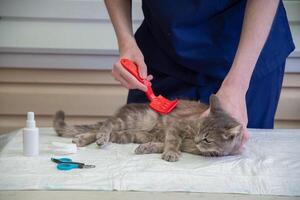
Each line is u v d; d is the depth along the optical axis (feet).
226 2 5.48
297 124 8.16
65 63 7.90
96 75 8.00
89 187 3.49
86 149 4.69
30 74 7.93
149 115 5.53
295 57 7.85
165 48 5.78
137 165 4.07
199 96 5.89
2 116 8.02
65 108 8.05
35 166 3.98
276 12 5.44
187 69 5.81
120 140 5.17
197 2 5.38
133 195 3.40
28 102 7.98
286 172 3.95
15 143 4.76
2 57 7.80
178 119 5.35
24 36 7.75
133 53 5.35
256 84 5.89
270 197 3.48
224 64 5.65
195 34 5.57
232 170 3.99
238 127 4.62
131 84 5.16
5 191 3.41
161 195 3.43
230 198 3.43
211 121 4.82
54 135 5.37
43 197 3.32
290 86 8.04
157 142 4.96
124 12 5.82
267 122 6.13
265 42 5.38
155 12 5.52
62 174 3.75
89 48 7.77
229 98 4.90
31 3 7.79
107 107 8.07
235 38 5.61
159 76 6.03
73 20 7.93
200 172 3.90
